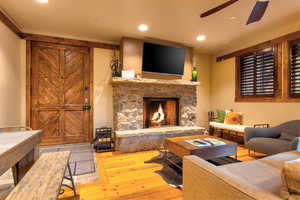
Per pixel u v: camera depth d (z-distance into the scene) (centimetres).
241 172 141
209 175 103
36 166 153
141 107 381
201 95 504
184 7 247
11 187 197
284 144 234
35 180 127
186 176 126
